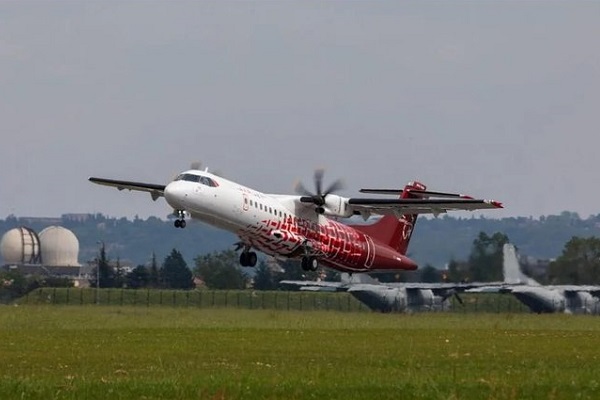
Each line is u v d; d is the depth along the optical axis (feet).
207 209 468.75
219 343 352.28
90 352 317.01
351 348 335.47
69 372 261.44
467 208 518.37
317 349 330.75
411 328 474.08
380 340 372.58
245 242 508.53
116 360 292.40
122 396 215.31
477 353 318.86
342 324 507.71
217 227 487.61
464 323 533.14
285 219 504.84
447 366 277.03
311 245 517.55
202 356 304.91
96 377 247.91
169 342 356.38
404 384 228.63
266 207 493.36
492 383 232.12
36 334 396.57
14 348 330.75
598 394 220.64
